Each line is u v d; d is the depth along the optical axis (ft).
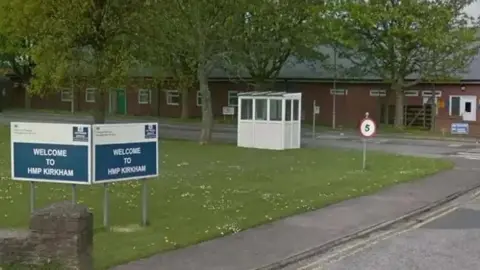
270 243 35.32
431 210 48.06
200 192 51.01
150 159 37.60
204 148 89.86
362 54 141.08
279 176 61.62
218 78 172.65
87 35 84.43
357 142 109.70
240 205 45.65
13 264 26.32
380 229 40.81
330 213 44.62
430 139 122.21
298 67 165.58
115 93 185.68
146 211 39.19
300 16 125.39
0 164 67.77
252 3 100.68
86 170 35.12
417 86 147.64
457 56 129.90
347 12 131.44
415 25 128.67
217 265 30.50
